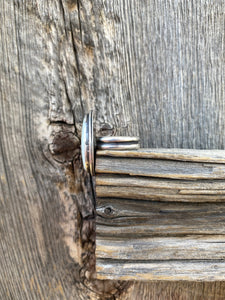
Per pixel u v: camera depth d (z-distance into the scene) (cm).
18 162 19
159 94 19
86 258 20
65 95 18
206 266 16
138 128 19
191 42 18
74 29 18
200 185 16
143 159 16
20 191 19
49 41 18
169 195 16
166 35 18
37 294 20
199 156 16
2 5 17
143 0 18
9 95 18
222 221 16
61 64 18
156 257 16
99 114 19
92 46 18
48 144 19
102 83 18
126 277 16
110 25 18
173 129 19
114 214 16
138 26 18
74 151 19
